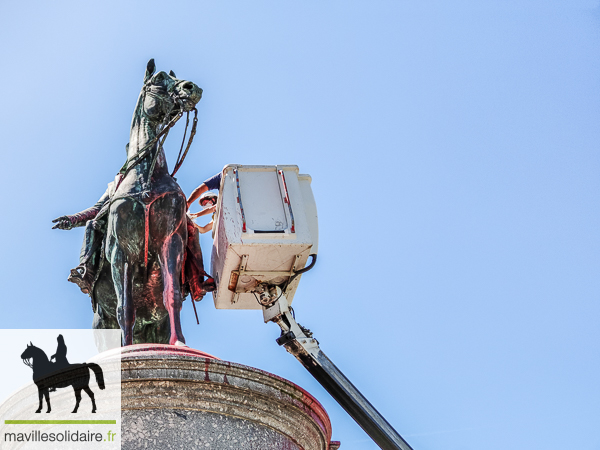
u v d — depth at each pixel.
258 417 6.03
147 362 5.79
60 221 8.84
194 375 5.84
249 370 6.00
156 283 8.38
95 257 8.87
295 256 7.73
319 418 6.45
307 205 7.97
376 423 7.22
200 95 8.77
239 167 7.92
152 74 9.11
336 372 7.46
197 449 5.79
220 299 8.33
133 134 8.89
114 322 9.04
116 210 8.28
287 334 7.63
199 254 8.76
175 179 8.73
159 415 5.83
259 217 7.71
